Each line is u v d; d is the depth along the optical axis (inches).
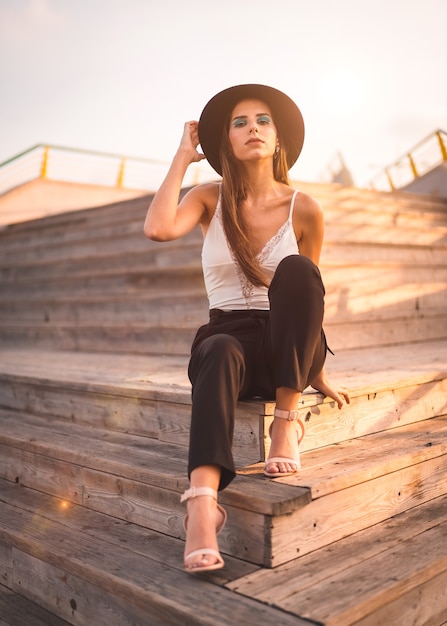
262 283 73.0
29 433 99.0
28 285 229.1
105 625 65.4
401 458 77.0
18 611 74.2
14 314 223.5
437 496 84.7
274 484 66.8
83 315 189.6
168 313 159.9
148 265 188.4
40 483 93.4
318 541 67.6
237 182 76.3
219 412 60.4
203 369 62.7
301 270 66.1
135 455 82.7
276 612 53.6
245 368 67.9
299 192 77.5
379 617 57.5
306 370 66.7
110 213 245.1
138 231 212.4
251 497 63.4
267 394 74.2
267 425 74.0
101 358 144.1
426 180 366.6
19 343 194.1
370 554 65.8
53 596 73.1
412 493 80.4
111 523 79.2
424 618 63.1
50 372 118.3
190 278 168.4
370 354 137.8
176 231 73.2
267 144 75.0
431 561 63.6
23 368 127.3
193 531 57.6
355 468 72.1
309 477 68.9
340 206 219.5
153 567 64.9
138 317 168.7
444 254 203.5
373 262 167.2
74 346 174.6
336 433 83.4
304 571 61.8
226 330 72.1
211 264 75.7
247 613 53.5
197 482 59.1
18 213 363.6
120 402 96.5
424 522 75.5
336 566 62.9
